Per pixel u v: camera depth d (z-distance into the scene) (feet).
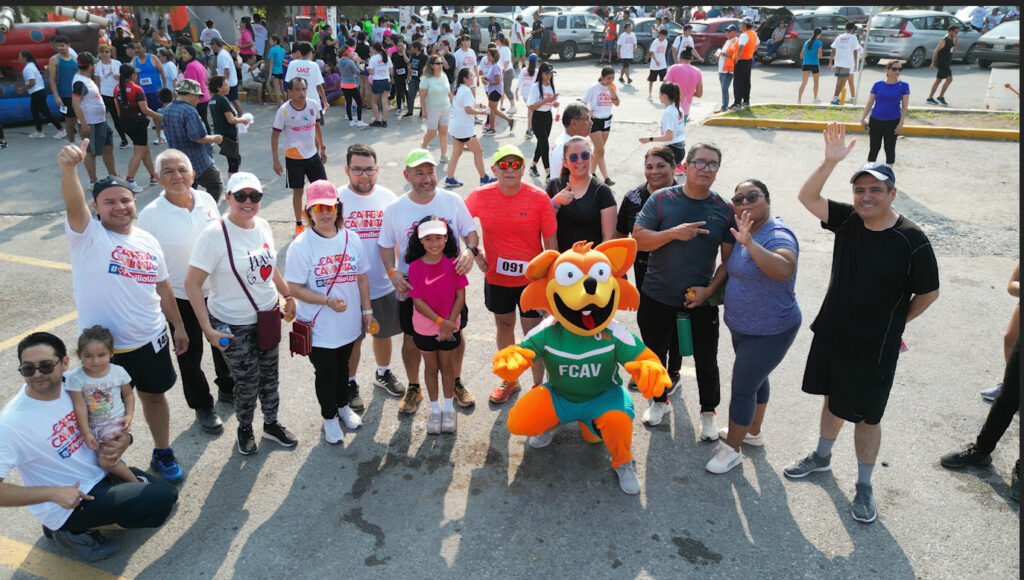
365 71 50.57
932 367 17.92
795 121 42.14
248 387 14.39
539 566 12.01
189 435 15.67
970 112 43.04
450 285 14.53
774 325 12.90
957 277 22.84
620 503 13.50
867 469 12.96
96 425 11.85
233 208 13.33
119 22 73.00
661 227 14.34
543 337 13.52
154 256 12.99
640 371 12.94
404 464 14.69
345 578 11.83
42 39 46.44
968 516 13.04
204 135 24.49
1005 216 27.78
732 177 33.37
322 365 14.60
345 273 14.38
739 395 13.64
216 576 11.87
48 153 40.57
